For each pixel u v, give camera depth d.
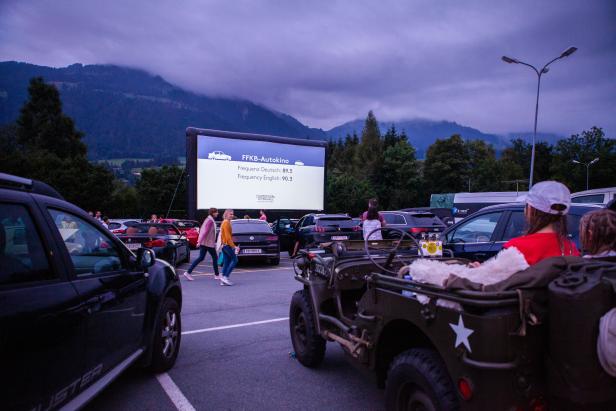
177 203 64.88
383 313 3.13
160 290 4.54
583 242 2.99
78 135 59.91
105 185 50.59
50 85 59.62
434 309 2.60
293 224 17.86
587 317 2.03
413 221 14.21
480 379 2.28
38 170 47.06
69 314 2.86
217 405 3.87
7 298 2.39
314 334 4.57
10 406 2.29
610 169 65.62
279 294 9.11
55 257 2.95
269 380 4.43
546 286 2.32
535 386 2.26
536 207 2.80
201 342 5.71
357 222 15.16
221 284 10.48
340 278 4.20
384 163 65.69
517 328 2.24
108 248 3.78
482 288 2.38
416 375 2.68
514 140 99.62
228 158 24.27
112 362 3.54
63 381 2.79
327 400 3.97
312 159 27.17
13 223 2.66
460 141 72.31
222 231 10.34
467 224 6.88
